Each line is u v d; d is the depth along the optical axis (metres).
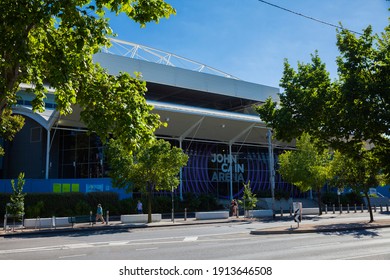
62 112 8.46
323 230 20.50
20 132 42.38
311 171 37.09
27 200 32.16
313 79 15.46
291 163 39.19
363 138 14.12
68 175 41.25
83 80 7.75
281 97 16.11
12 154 42.62
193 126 42.88
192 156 46.84
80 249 14.39
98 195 35.69
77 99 7.98
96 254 12.86
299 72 16.61
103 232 22.42
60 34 8.16
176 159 28.64
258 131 48.34
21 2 6.80
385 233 19.39
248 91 53.09
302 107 14.69
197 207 42.62
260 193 50.78
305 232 19.98
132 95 7.71
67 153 41.88
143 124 7.51
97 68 8.35
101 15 7.74
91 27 7.36
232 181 50.03
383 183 27.88
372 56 13.63
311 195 56.50
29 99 40.97
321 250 13.04
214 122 43.72
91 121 7.66
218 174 48.78
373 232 19.97
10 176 42.31
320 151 15.12
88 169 40.53
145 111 7.82
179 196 43.88
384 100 12.94
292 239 16.84
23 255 12.90
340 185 30.53
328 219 30.53
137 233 21.44
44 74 8.38
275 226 23.52
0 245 16.20
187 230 22.95
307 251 12.84
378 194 61.28
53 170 41.09
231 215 37.12
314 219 30.92
